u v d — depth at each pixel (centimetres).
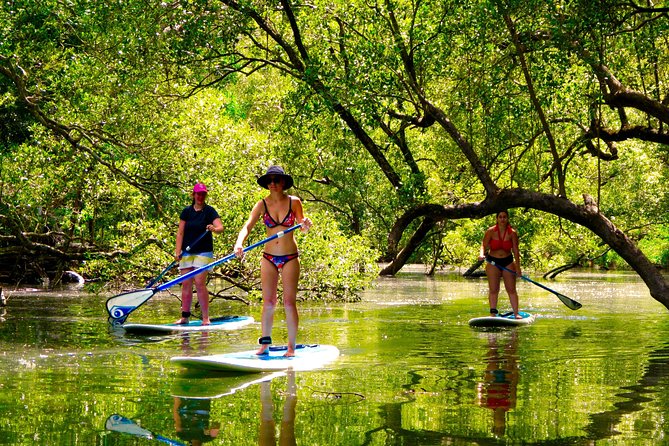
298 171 2547
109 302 952
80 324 1036
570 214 1027
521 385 590
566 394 554
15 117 2145
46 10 1208
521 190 1054
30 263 1970
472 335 944
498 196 1066
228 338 904
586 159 1903
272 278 732
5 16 1230
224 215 1424
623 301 1555
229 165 1627
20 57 1319
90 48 1305
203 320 1050
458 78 1188
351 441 417
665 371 661
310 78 1133
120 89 1390
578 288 2028
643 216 2455
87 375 627
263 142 1803
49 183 1521
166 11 1231
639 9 981
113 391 557
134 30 1230
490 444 413
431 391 563
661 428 449
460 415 483
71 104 1409
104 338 887
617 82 1091
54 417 471
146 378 614
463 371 658
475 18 1073
